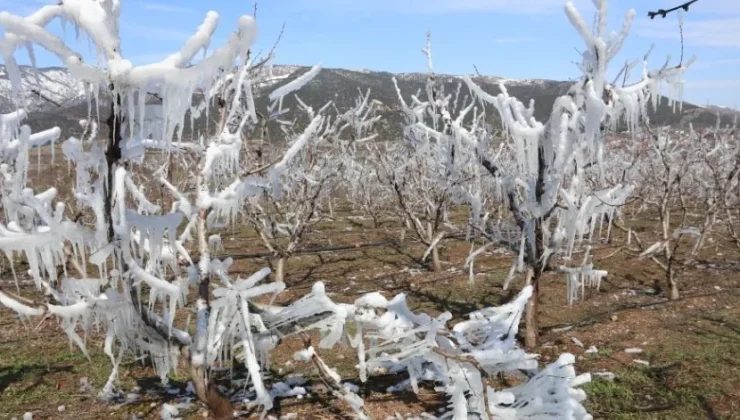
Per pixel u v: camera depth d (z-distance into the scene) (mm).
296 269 9758
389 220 15562
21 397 4793
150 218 3285
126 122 3146
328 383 4297
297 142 4398
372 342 4602
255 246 11664
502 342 4102
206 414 4367
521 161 4949
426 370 4777
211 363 3947
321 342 3920
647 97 4520
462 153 7148
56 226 3197
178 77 2766
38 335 6344
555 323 6746
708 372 5039
